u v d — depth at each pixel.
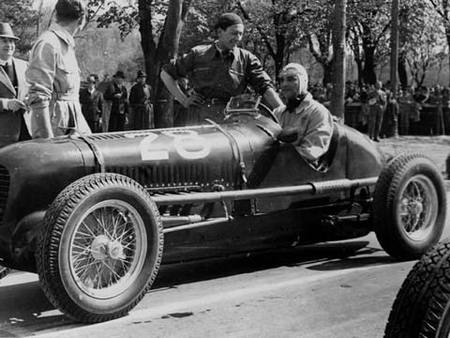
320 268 6.07
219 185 5.55
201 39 25.72
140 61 43.44
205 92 6.47
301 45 36.34
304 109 6.14
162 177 5.30
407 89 26.11
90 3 18.61
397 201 6.05
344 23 11.87
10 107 6.51
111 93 17.08
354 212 6.40
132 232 4.79
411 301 2.83
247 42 34.72
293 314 4.79
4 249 4.84
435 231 6.35
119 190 4.62
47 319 4.73
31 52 5.57
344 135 6.34
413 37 34.75
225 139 5.69
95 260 4.65
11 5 27.56
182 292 5.38
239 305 5.01
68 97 5.79
